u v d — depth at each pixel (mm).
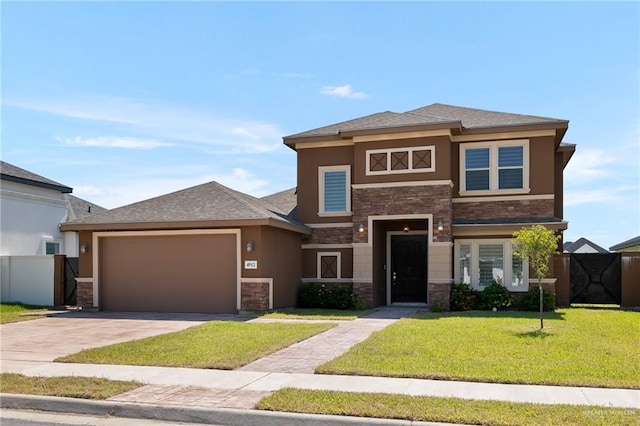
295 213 21969
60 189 25719
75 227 18672
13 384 8383
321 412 6840
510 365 9008
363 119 22016
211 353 10414
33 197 24438
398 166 18828
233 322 14812
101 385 8258
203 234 18031
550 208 18703
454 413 6602
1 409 7754
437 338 11477
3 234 22719
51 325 15227
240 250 17516
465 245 19172
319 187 20797
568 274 19641
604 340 11180
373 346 10633
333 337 12336
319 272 20562
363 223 19094
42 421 7160
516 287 18641
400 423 6453
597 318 15055
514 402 7039
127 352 10633
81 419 7246
